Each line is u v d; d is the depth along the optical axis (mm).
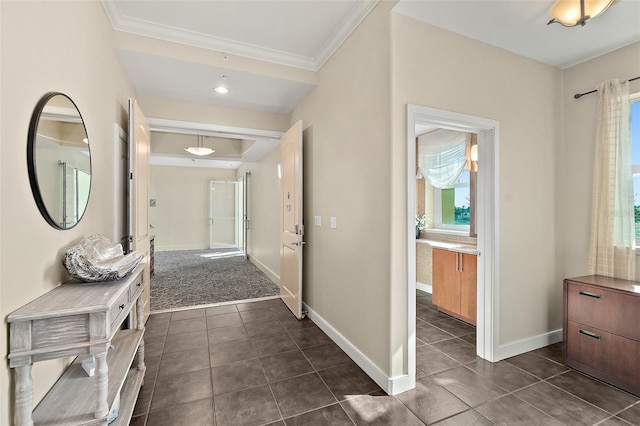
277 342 2830
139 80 3039
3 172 1036
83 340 1143
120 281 1519
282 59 2973
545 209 2760
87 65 1836
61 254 1469
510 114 2549
